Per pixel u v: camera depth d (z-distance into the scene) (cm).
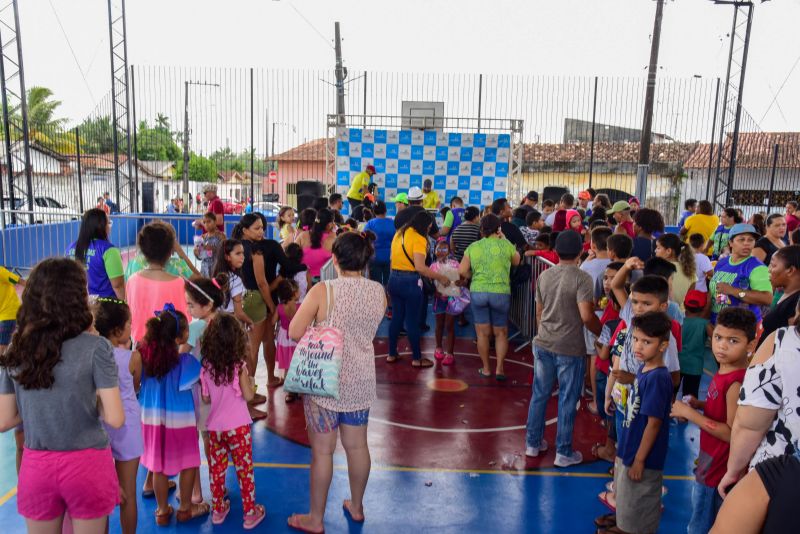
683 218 1360
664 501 419
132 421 317
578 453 475
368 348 362
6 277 448
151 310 420
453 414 571
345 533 372
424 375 684
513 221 994
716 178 1830
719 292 546
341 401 353
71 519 269
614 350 380
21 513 261
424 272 677
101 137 2075
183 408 363
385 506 405
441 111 1602
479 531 378
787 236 1082
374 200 1288
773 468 150
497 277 650
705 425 293
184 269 570
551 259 781
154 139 4012
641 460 329
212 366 361
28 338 248
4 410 259
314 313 350
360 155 1518
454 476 449
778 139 2622
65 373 251
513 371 704
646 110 1755
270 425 530
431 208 1397
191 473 375
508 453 489
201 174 3912
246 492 374
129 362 318
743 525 149
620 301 440
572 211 938
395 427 538
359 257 353
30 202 1482
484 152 1529
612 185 2214
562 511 403
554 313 449
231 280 521
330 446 360
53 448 254
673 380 394
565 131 2512
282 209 882
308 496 414
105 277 481
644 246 593
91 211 480
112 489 271
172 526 375
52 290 251
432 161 1529
